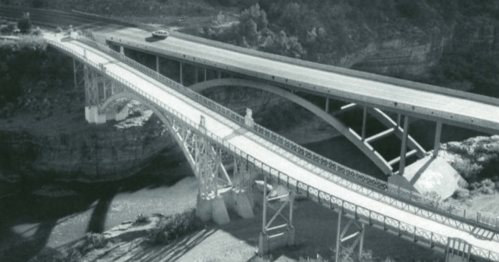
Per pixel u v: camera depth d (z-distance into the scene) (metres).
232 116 74.06
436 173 74.62
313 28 122.06
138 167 95.56
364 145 77.12
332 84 82.00
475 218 54.78
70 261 68.12
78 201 85.62
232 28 117.06
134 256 66.56
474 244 47.47
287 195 65.56
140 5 131.88
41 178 92.94
